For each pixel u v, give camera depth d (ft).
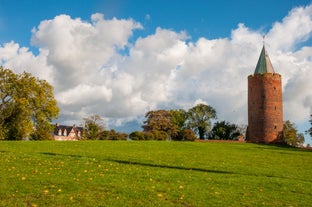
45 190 51.21
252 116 272.10
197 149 156.15
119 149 134.72
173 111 382.63
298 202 55.93
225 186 64.23
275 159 129.80
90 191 52.75
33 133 207.72
